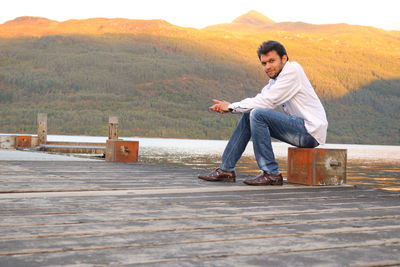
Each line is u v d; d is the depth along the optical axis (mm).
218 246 1479
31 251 1355
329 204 2488
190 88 191750
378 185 11148
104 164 5461
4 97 159375
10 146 12219
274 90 3223
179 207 2268
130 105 156500
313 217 2064
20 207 2139
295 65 3240
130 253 1365
